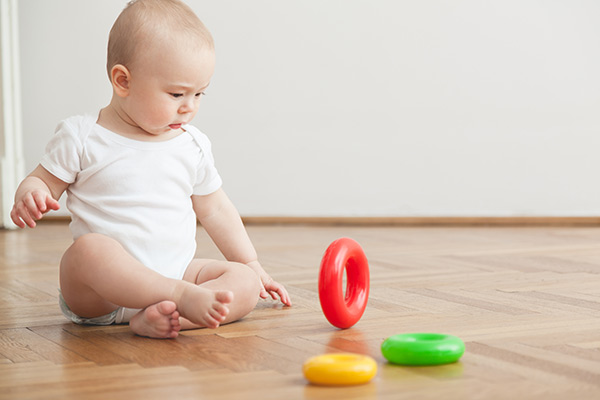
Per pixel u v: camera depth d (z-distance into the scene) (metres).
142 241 1.28
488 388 0.89
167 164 1.32
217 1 3.34
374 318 1.32
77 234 1.30
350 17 3.31
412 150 3.32
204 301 1.15
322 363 0.91
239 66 3.36
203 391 0.89
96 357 1.07
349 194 3.38
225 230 1.44
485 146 3.29
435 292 1.58
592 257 2.14
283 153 3.39
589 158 3.26
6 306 1.49
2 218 3.13
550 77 3.24
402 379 0.93
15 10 3.17
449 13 3.26
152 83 1.24
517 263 2.03
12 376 0.97
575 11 3.22
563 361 1.02
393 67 3.30
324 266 1.21
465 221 3.24
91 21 3.42
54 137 1.29
